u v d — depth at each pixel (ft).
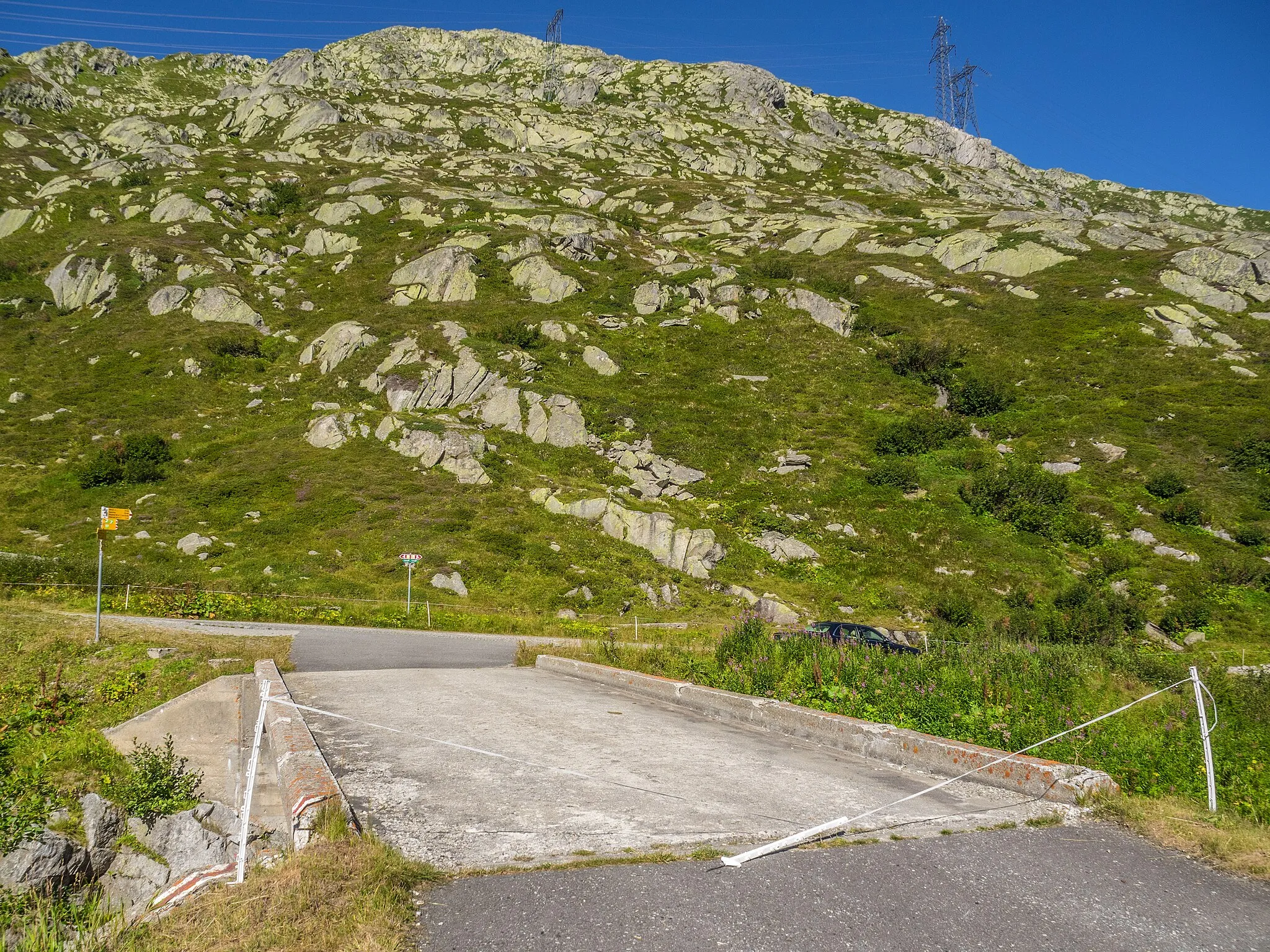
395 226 211.61
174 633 52.75
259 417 131.34
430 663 48.14
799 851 14.39
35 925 13.41
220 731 28.91
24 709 32.01
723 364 152.05
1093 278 178.19
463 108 346.95
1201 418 122.11
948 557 99.86
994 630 71.41
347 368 144.25
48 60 366.22
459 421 129.70
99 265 168.35
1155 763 21.20
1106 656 39.11
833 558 100.42
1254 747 22.33
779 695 32.12
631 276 187.32
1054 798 18.19
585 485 113.80
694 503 112.47
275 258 193.47
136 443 115.75
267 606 73.41
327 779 16.60
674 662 42.04
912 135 414.00
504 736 24.61
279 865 13.12
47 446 116.67
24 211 194.08
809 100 465.47
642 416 131.54
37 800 17.74
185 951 10.39
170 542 94.22
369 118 326.85
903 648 54.03
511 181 264.11
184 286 163.73
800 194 287.48
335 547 95.35
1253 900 12.74
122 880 16.99
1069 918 11.82
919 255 204.23
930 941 10.90
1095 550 99.50
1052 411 131.64
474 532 100.58
